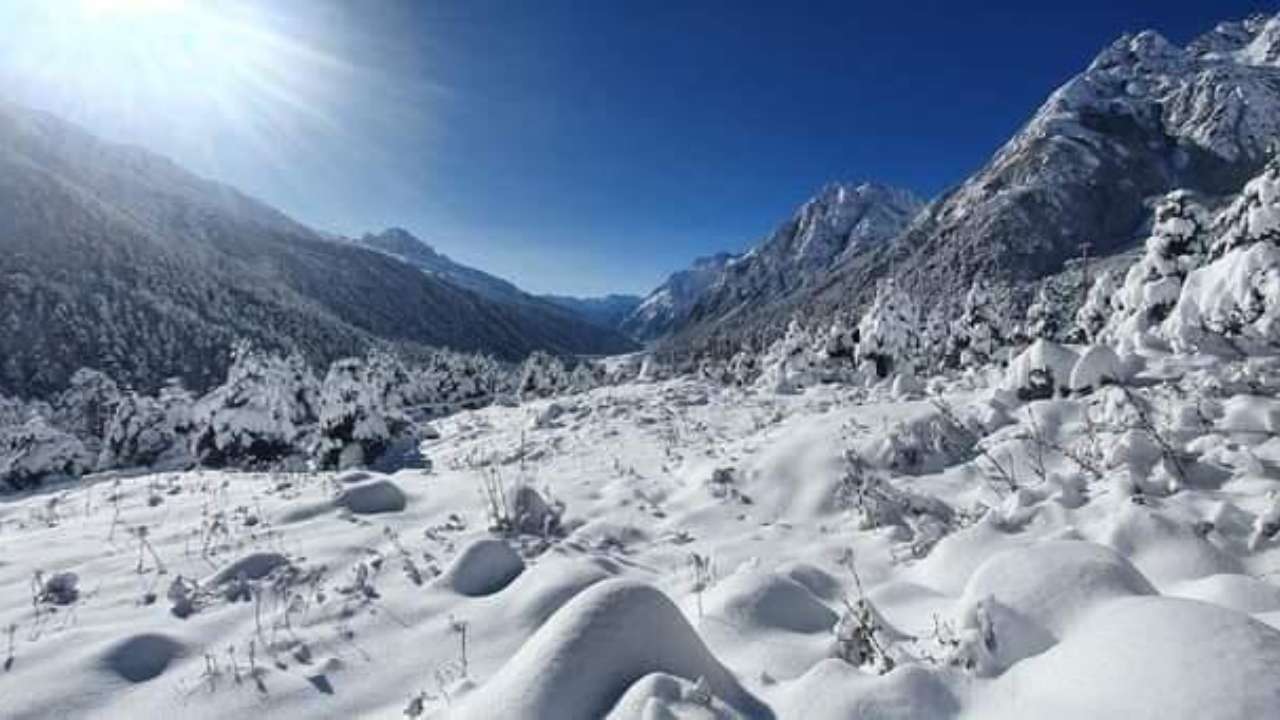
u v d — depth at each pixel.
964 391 12.98
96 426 43.06
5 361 122.06
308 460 19.67
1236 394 8.27
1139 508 5.74
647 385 25.72
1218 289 10.52
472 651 5.07
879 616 4.68
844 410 10.95
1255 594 4.04
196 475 13.48
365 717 4.35
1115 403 8.28
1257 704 2.63
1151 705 2.83
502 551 6.68
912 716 3.38
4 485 27.02
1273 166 12.77
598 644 3.84
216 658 5.08
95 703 4.51
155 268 179.62
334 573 6.77
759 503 8.37
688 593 6.02
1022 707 3.26
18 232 162.12
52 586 6.51
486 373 52.75
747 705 3.80
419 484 10.11
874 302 23.64
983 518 6.44
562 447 13.54
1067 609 3.79
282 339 172.88
